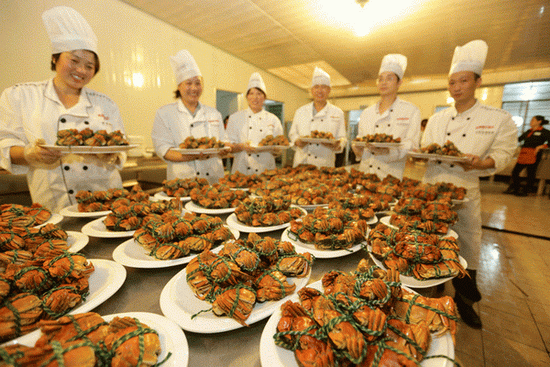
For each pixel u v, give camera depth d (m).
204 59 6.79
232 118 4.00
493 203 6.90
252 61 8.38
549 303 2.70
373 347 0.67
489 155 2.32
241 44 6.93
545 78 8.93
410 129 3.07
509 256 3.75
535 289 2.96
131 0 4.77
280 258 1.03
